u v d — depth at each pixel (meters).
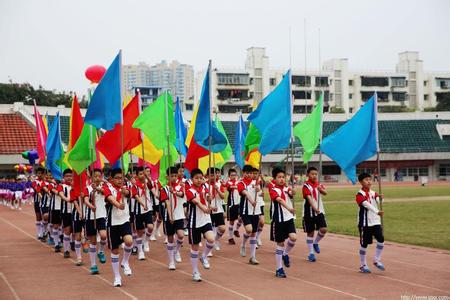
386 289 9.51
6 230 20.88
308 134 13.96
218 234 14.66
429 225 19.86
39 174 17.89
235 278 10.79
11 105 56.69
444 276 10.69
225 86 82.81
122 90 11.70
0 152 47.94
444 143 72.31
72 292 9.73
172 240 11.95
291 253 14.06
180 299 8.99
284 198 11.09
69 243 14.02
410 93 91.81
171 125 13.48
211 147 12.68
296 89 83.94
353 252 14.09
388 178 71.62
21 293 9.70
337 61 86.69
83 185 12.59
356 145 12.20
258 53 84.75
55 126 15.64
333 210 27.50
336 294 9.15
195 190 10.71
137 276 11.18
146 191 13.95
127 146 13.55
